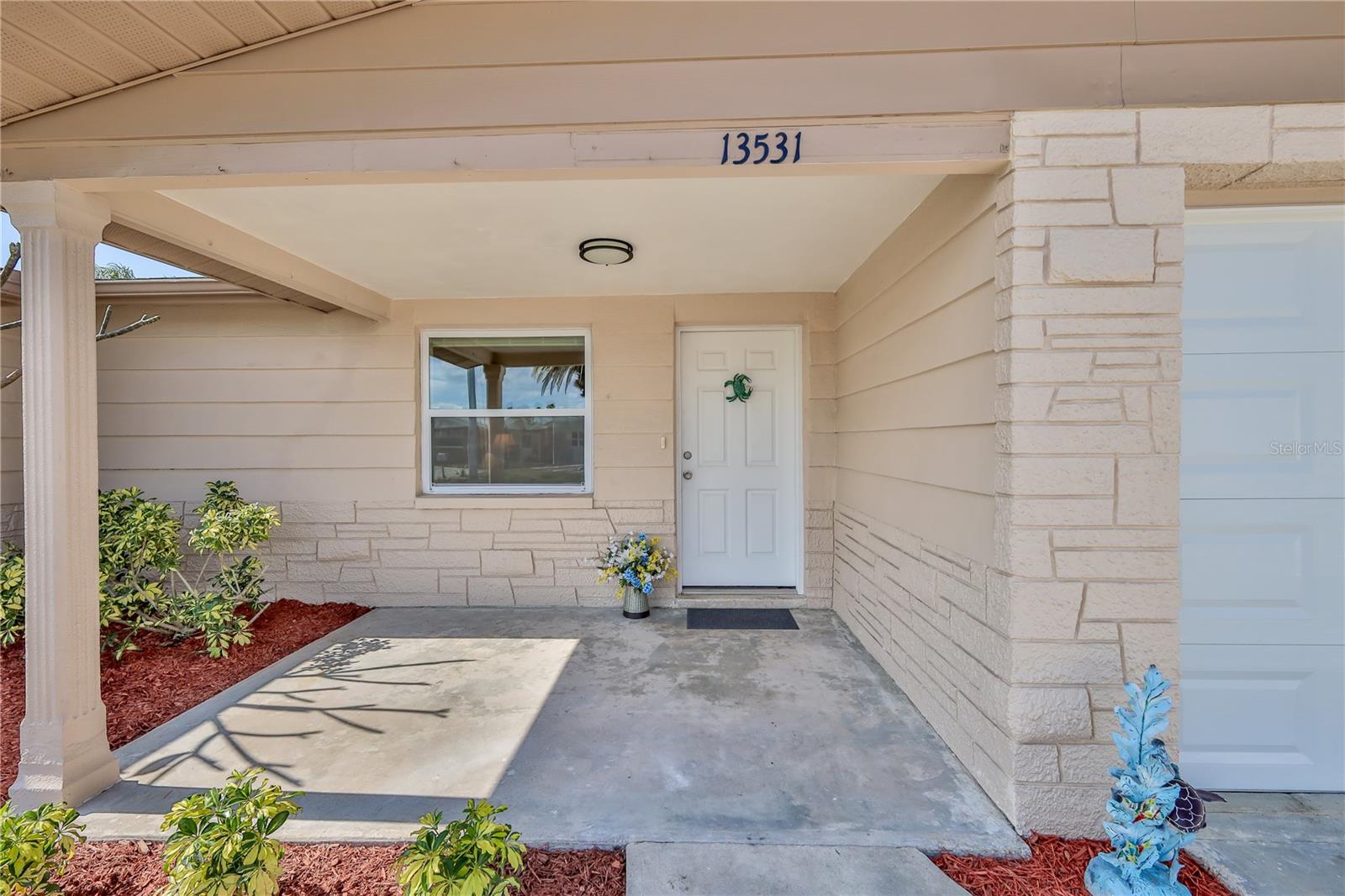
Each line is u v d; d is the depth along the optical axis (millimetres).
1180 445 1989
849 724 2516
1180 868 1695
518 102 1979
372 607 4293
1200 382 2018
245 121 1997
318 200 2537
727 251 3275
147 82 2002
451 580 4297
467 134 1987
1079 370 1830
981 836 1796
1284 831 1834
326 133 1997
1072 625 1841
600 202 2590
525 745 2359
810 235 2998
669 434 4246
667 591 4227
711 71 1954
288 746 2375
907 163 1914
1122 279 1830
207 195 2467
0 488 4105
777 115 1941
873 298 3281
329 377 4289
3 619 3045
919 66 1909
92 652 2084
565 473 4418
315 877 1654
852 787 2059
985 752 2021
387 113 1988
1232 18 1843
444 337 4430
